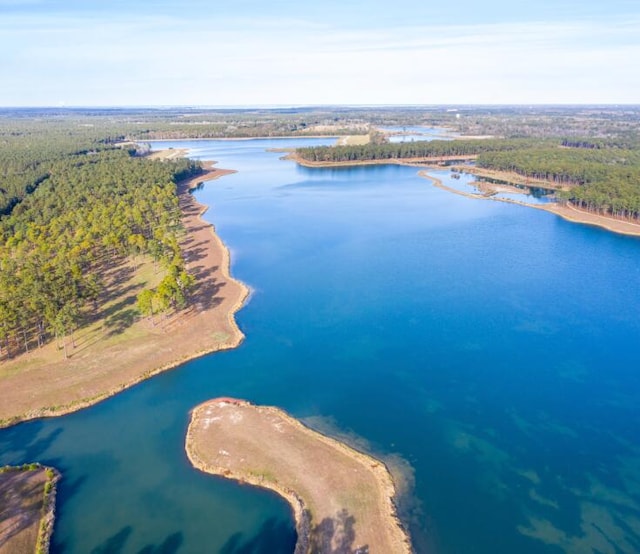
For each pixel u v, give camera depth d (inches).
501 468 2864.2
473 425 3228.3
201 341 4215.1
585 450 3006.9
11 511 2541.8
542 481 2775.6
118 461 2920.8
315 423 3240.7
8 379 3646.7
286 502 2620.6
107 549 2365.9
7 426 3233.3
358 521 2471.7
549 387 3614.7
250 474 2785.4
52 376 3693.4
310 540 2365.9
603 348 4128.9
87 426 3240.7
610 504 2620.6
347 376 3767.2
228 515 2541.8
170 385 3678.6
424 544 2397.9
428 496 2669.8
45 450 3019.2
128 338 4215.1
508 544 2396.7
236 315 4746.6
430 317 4697.3
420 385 3646.7
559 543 2400.3
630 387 3607.3
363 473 2780.5
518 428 3201.3
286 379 3730.3
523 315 4731.8
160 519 2524.6
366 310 4849.9
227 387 3631.9
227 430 3132.4
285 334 4394.7
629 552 2354.8
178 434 3154.5
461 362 3939.5
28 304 4224.9
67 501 2637.8
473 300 5073.8
